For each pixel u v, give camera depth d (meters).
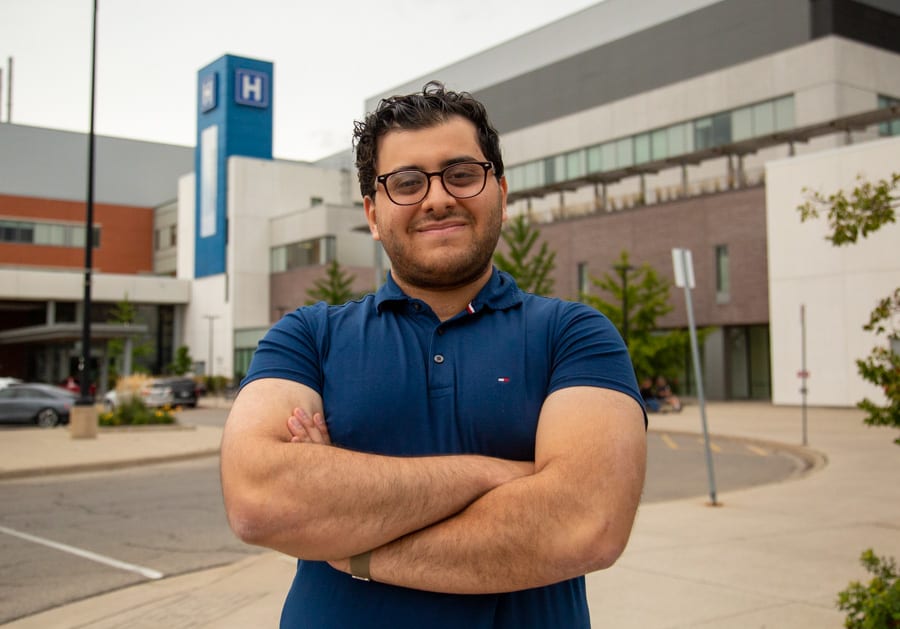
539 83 56.97
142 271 76.19
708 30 47.34
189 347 64.81
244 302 60.31
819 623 4.87
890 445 16.97
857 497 9.98
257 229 61.16
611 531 1.49
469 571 1.47
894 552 6.80
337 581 1.59
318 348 1.76
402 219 1.76
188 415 34.16
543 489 1.49
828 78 40.16
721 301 38.78
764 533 7.65
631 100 49.12
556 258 46.50
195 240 64.31
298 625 1.60
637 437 1.58
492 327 1.73
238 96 61.59
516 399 1.65
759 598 5.42
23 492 11.63
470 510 1.50
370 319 1.76
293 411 1.65
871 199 4.71
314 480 1.48
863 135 40.62
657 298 32.84
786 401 32.81
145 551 7.68
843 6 42.16
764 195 37.25
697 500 9.84
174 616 5.41
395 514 1.47
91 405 19.89
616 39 52.38
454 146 1.77
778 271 33.16
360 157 1.93
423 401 1.65
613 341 1.68
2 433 21.50
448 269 1.71
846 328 31.03
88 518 9.45
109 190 78.94
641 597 5.45
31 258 69.75
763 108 42.88
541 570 1.47
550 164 53.94
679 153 46.69
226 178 61.19
